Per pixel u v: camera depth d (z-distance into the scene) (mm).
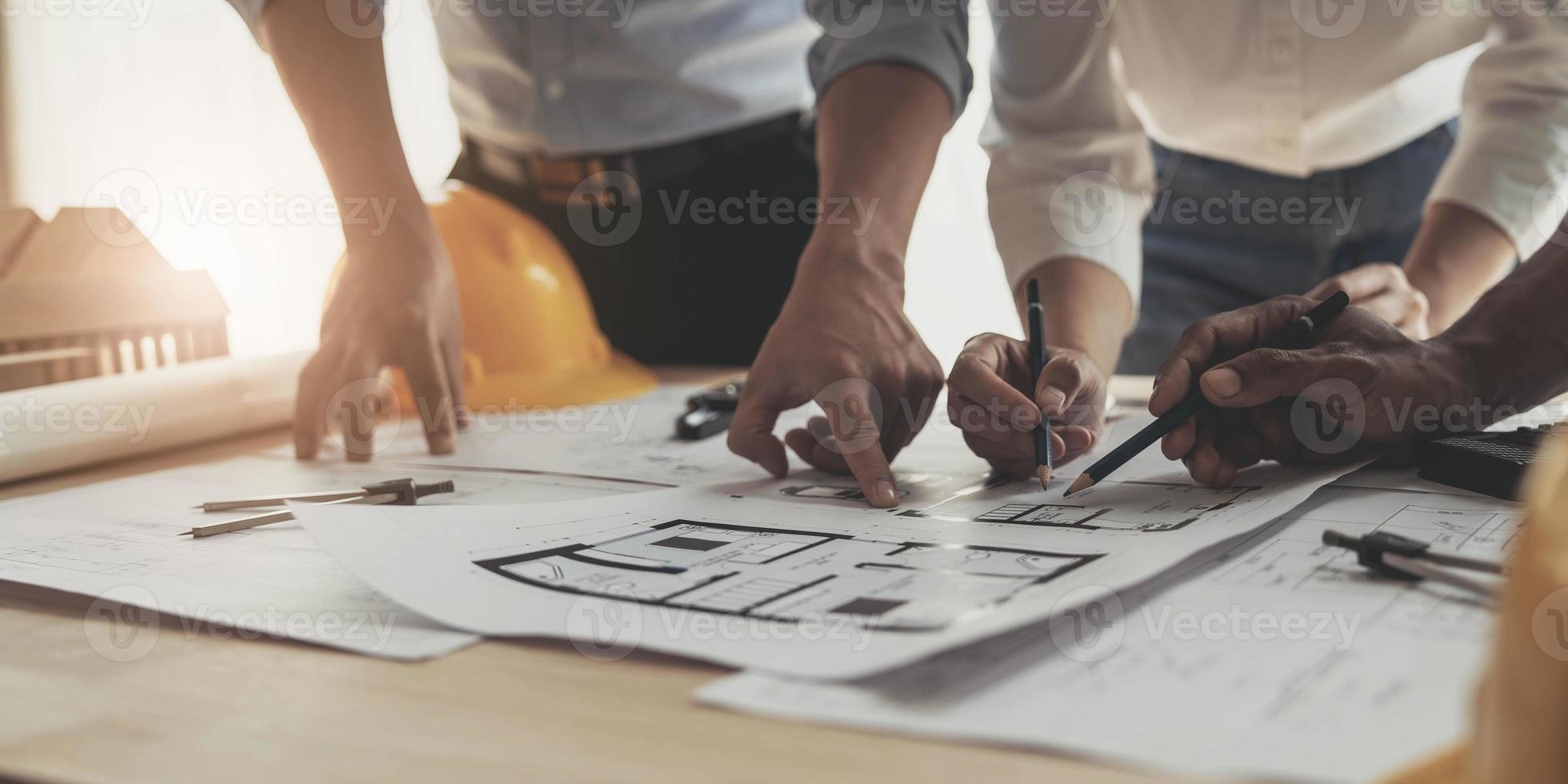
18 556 540
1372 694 303
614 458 798
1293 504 522
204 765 302
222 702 347
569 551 492
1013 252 955
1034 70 993
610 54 1172
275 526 601
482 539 513
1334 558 446
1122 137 990
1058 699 312
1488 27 955
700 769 284
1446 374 602
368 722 327
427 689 350
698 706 326
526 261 1162
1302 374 567
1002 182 1000
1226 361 612
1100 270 910
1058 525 516
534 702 336
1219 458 591
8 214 921
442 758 300
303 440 835
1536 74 897
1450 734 275
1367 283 772
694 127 1211
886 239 747
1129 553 446
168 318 939
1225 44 1026
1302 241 1160
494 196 1307
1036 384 644
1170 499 564
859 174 767
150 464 840
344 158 903
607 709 328
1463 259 911
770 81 1205
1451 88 1081
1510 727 203
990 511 560
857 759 286
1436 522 500
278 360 977
